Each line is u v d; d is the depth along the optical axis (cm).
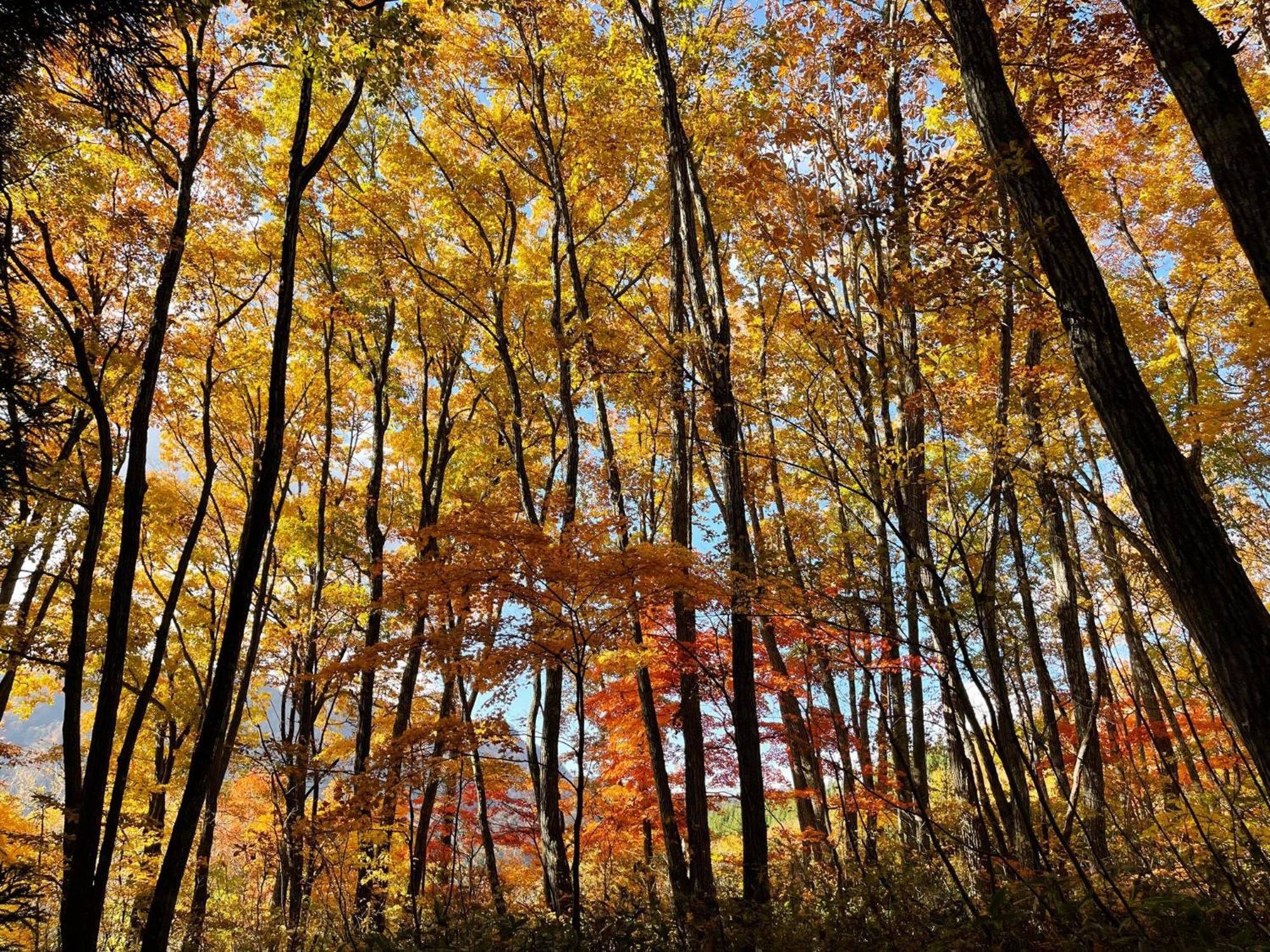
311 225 1341
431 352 1530
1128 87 662
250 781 1166
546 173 1180
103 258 913
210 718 622
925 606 546
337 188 1224
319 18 584
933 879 626
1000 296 519
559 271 1163
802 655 863
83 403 836
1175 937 446
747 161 683
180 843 589
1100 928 461
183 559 889
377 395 1445
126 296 955
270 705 1552
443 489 1565
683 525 838
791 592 626
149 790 1341
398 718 1154
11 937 675
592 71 985
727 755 990
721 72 921
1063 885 561
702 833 719
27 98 429
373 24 597
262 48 640
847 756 698
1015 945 471
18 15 328
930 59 755
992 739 546
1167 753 721
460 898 897
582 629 668
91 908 610
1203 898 506
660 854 1345
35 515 950
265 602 1373
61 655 970
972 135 813
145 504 1162
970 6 467
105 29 351
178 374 1091
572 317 1049
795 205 656
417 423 1659
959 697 544
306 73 666
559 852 931
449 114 1198
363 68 648
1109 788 827
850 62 729
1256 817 643
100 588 1147
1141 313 1044
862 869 642
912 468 706
